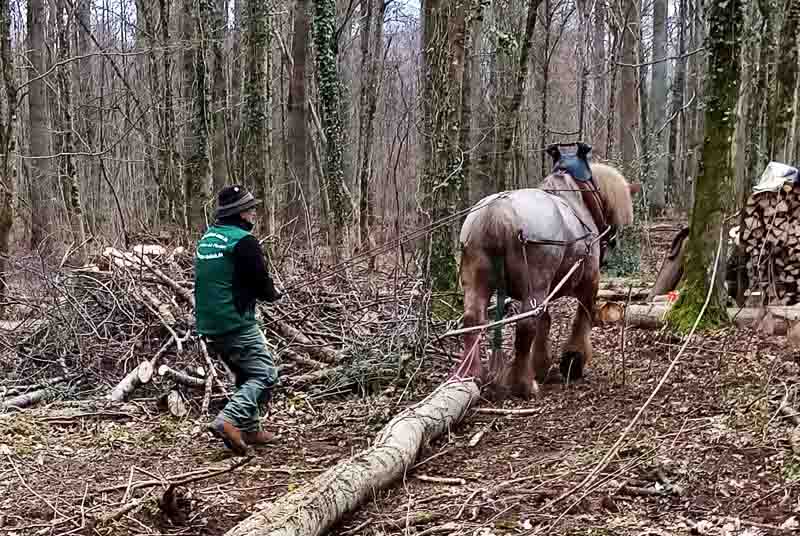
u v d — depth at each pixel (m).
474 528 4.61
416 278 9.23
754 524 4.46
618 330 9.78
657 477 5.17
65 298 8.98
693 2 25.69
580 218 7.45
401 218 14.88
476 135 18.70
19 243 19.89
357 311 8.93
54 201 20.06
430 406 6.32
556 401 7.18
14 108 11.54
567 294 7.71
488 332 8.08
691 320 8.90
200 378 7.68
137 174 28.31
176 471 5.84
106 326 8.73
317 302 9.11
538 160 25.84
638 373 7.86
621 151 20.28
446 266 9.98
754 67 13.28
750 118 13.48
